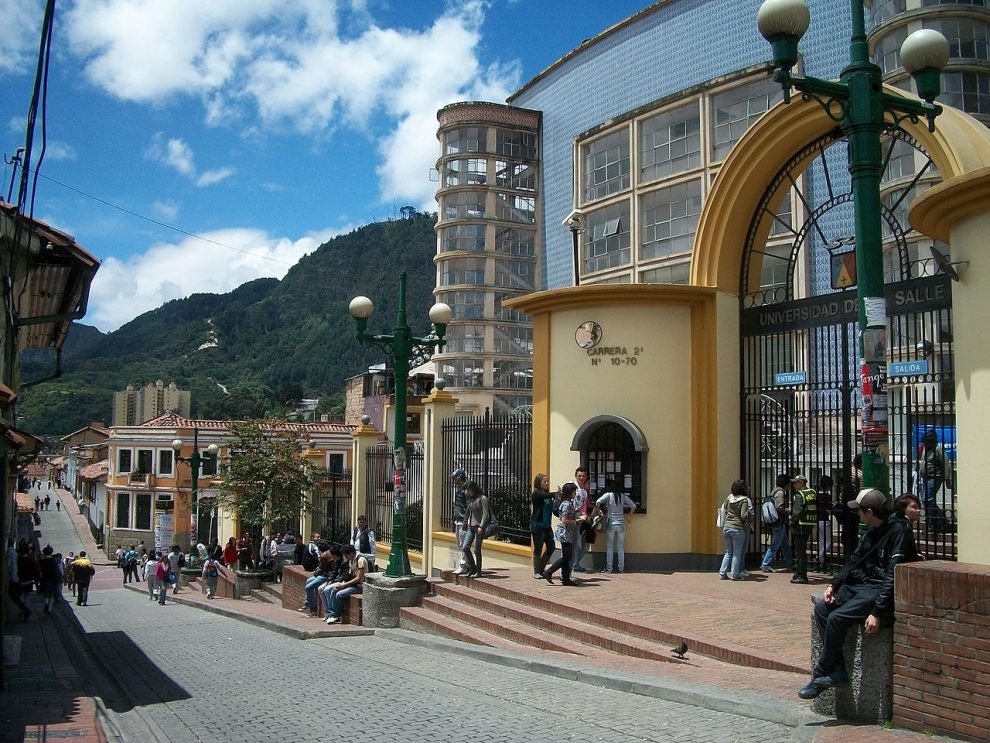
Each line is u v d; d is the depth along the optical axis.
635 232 37.66
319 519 28.31
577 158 41.69
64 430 129.25
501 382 55.38
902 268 12.88
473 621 12.45
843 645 6.30
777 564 15.38
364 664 10.85
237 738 7.15
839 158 30.67
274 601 23.47
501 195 55.53
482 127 55.22
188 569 33.97
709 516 15.04
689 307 15.61
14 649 12.07
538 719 7.24
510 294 55.72
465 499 16.12
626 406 15.45
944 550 12.11
